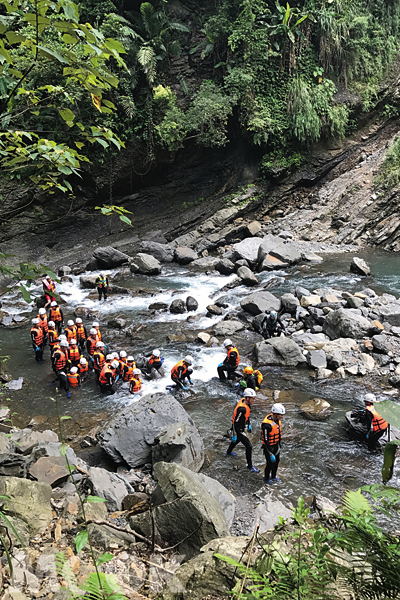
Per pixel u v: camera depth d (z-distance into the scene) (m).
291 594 1.85
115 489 6.15
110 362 11.62
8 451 7.05
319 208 27.19
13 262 22.38
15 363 13.32
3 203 22.48
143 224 27.33
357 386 11.24
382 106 30.03
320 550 1.98
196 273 22.33
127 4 26.23
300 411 10.08
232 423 8.86
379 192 26.19
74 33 2.54
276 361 12.62
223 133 26.52
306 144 28.66
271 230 26.38
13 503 4.66
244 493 7.32
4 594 3.05
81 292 19.94
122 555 4.10
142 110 25.12
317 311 15.38
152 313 17.00
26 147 2.94
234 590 2.07
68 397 11.20
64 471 6.21
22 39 2.49
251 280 19.52
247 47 26.41
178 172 28.27
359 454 8.46
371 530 1.87
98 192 25.62
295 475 7.88
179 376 11.27
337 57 28.55
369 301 16.03
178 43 26.33
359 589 1.80
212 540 4.05
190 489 5.04
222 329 14.92
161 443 7.63
